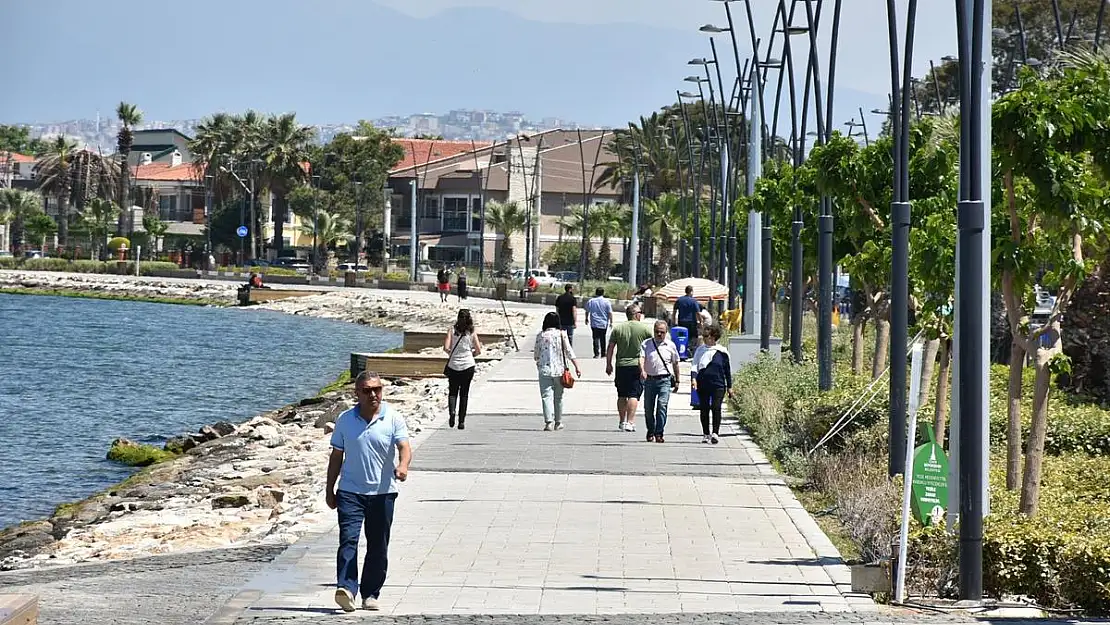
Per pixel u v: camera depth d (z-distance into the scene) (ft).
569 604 56.34
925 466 64.44
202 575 63.41
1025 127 68.28
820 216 118.01
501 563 64.34
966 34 60.54
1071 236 75.25
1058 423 98.58
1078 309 126.21
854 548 70.03
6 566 80.02
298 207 623.36
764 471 93.86
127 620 52.44
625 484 88.02
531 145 613.11
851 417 98.17
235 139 634.43
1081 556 57.11
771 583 60.80
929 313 89.25
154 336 332.19
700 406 109.70
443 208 615.57
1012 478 75.10
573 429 117.19
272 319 408.05
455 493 84.07
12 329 344.69
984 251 63.52
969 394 58.75
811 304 238.07
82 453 146.10
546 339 116.06
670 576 61.87
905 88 84.74
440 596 57.62
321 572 62.13
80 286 519.60
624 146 546.67
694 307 176.96
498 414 128.88
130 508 102.27
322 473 111.14
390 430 56.18
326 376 243.60
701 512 78.28
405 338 246.68
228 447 136.46
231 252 629.10
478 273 538.47
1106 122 69.10
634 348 115.55
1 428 165.48
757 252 183.73
